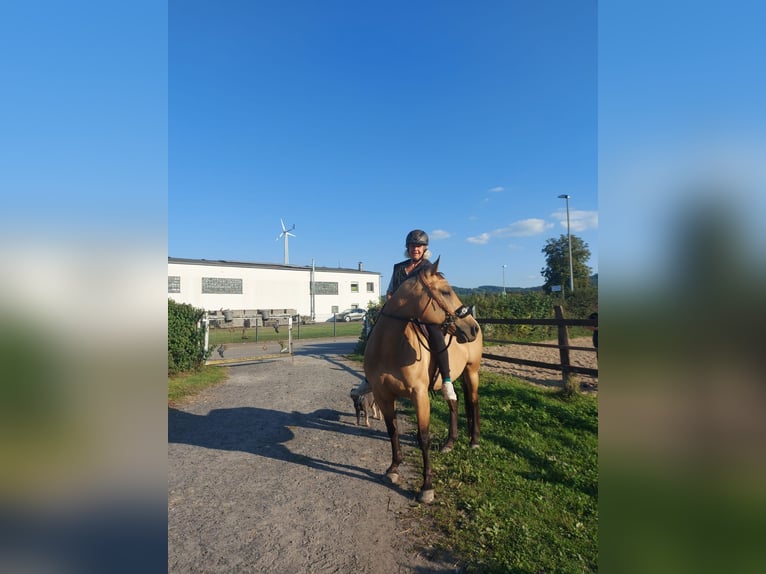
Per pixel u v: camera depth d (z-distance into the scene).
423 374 3.94
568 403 6.79
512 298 20.02
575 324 7.06
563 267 35.19
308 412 7.09
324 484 4.23
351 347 17.86
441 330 3.93
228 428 6.20
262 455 5.08
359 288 52.44
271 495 3.99
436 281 3.88
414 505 3.75
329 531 3.35
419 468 4.55
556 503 3.68
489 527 3.30
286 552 3.07
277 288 43.75
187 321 10.55
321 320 47.88
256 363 12.79
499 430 5.62
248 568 2.89
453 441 5.07
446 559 2.96
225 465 4.76
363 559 2.98
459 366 4.64
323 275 48.50
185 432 6.02
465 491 3.93
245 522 3.50
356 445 5.41
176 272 37.28
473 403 5.14
